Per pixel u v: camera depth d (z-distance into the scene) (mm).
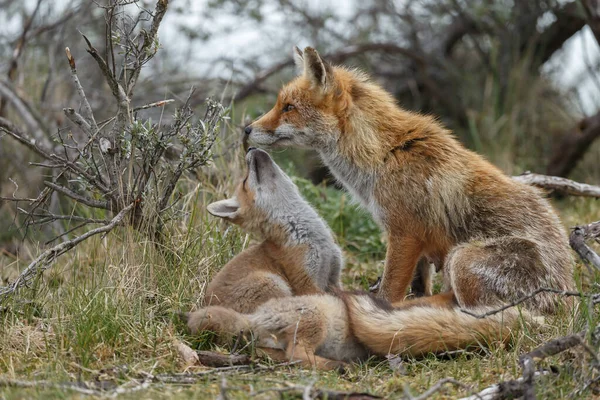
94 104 19719
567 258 10188
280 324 8680
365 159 10844
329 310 8875
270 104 21641
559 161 19703
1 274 12016
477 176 10602
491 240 10062
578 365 7707
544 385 7371
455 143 10922
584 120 19422
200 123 11000
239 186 10844
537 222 10273
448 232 10445
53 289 10672
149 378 7895
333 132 11172
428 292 11477
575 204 16516
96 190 11000
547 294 9578
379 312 8844
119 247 10961
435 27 23172
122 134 10609
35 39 20781
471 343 8703
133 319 9297
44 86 19219
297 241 10305
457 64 23469
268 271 10133
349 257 13078
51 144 17172
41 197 11039
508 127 20859
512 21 22047
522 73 21484
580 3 17125
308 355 8492
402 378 8109
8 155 17766
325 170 19109
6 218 17203
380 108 11156
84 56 21094
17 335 9133
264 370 8320
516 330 8711
